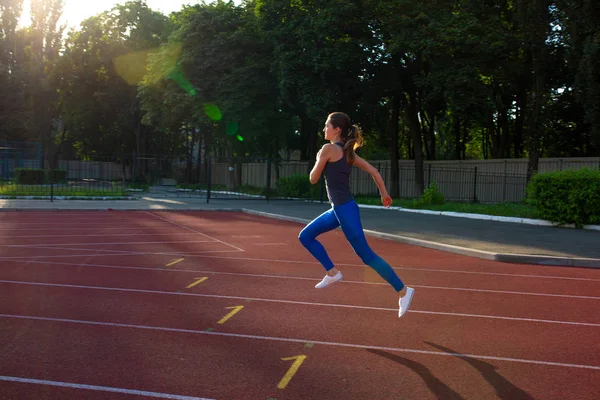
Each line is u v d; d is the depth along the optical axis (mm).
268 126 32844
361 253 4363
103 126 47156
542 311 5410
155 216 16891
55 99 48250
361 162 4457
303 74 24781
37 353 3867
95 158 28312
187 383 3338
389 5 23125
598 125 19234
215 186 36000
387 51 22141
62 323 4660
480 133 41062
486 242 10398
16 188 25562
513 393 3258
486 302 5766
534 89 21906
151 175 32469
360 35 24625
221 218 16719
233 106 28062
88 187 27625
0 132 46281
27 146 39000
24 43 50875
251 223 15078
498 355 3994
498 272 7684
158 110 32906
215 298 5711
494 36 20922
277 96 29922
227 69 29312
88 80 43375
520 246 9828
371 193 31078
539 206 13891
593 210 12891
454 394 3229
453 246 9766
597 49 17391
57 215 16297
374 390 3273
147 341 4195
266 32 26891
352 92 26312
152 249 9414
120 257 8422
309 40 23844
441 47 21375
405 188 31484
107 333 4391
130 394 3156
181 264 7875
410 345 4203
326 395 3184
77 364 3654
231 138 33562
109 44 41812
